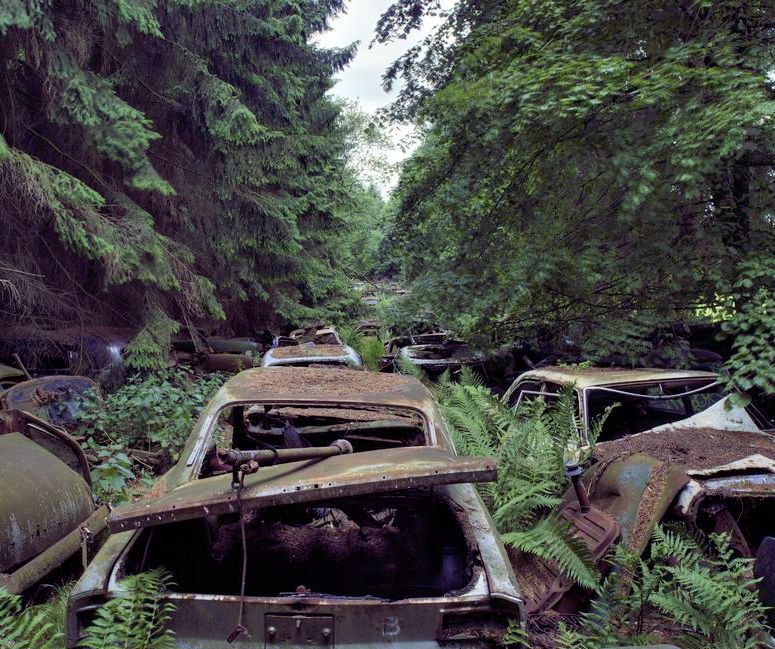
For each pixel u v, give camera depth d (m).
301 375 4.46
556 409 4.96
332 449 2.90
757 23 7.23
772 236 6.93
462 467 2.44
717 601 2.82
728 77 6.41
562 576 3.46
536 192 8.23
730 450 3.92
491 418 5.48
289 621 2.34
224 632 2.35
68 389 6.50
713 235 7.15
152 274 9.55
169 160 11.76
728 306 7.12
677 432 4.50
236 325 16.59
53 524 3.81
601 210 8.00
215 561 3.43
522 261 7.91
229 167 12.27
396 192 9.66
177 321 11.61
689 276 7.11
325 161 15.71
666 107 6.72
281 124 13.57
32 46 8.14
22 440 4.30
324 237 16.50
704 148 6.21
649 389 5.38
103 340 9.62
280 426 5.17
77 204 8.46
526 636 2.41
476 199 8.59
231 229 13.07
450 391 7.70
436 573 3.43
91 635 2.24
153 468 6.59
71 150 9.77
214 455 3.68
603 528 3.49
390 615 2.34
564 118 7.11
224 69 12.21
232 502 2.35
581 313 8.75
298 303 18.09
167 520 2.37
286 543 3.63
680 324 8.25
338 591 3.33
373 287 25.16
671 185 6.79
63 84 8.50
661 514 3.39
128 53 10.21
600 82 7.02
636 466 3.78
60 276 10.14
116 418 6.72
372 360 12.06
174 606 2.36
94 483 5.35
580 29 7.64
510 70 7.86
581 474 3.78
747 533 3.71
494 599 2.37
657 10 7.56
